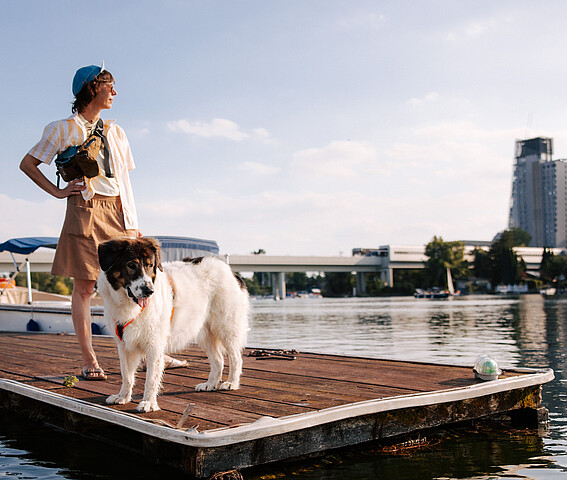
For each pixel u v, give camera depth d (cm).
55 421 546
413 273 11875
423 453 446
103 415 429
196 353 784
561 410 600
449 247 11144
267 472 397
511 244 11800
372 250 11688
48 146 508
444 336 1658
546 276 11344
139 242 427
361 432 439
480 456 438
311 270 9338
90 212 529
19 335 1061
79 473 406
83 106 527
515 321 2327
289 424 385
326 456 435
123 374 457
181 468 378
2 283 1592
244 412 421
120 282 420
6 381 564
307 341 1562
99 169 520
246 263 7888
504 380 523
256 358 711
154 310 432
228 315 511
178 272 487
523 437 494
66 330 1162
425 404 459
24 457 446
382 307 4691
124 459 435
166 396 487
